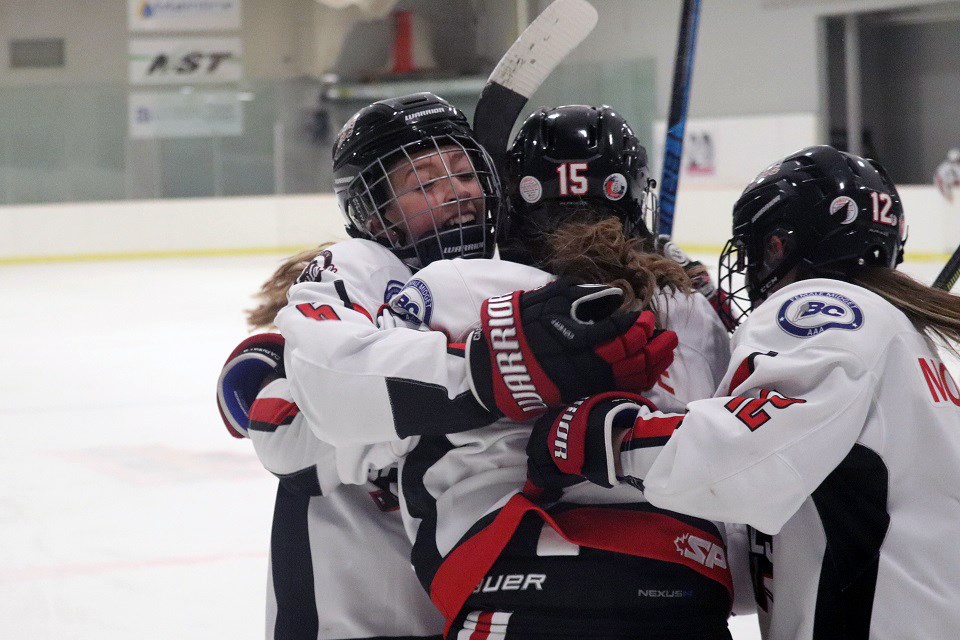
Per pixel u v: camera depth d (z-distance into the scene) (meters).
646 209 2.58
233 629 4.34
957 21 22.17
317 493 2.45
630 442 1.97
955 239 18.70
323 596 2.49
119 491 6.42
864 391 1.97
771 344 2.05
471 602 2.13
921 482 2.05
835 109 22.98
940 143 22.84
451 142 2.46
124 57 26.73
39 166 23.31
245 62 27.03
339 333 2.12
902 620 1.98
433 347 2.05
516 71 2.77
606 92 24.81
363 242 2.44
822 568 2.07
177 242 23.73
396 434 2.07
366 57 27.09
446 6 27.00
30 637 4.30
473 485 2.17
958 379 6.48
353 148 2.47
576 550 2.07
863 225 2.23
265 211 24.25
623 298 2.04
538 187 2.38
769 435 1.89
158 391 9.51
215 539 5.50
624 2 24.38
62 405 8.95
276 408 2.44
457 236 2.45
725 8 23.59
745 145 21.73
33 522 5.84
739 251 2.43
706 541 2.16
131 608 4.59
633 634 2.05
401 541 2.51
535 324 1.96
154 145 24.00
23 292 17.47
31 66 26.73
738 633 4.05
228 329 13.31
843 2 21.92
